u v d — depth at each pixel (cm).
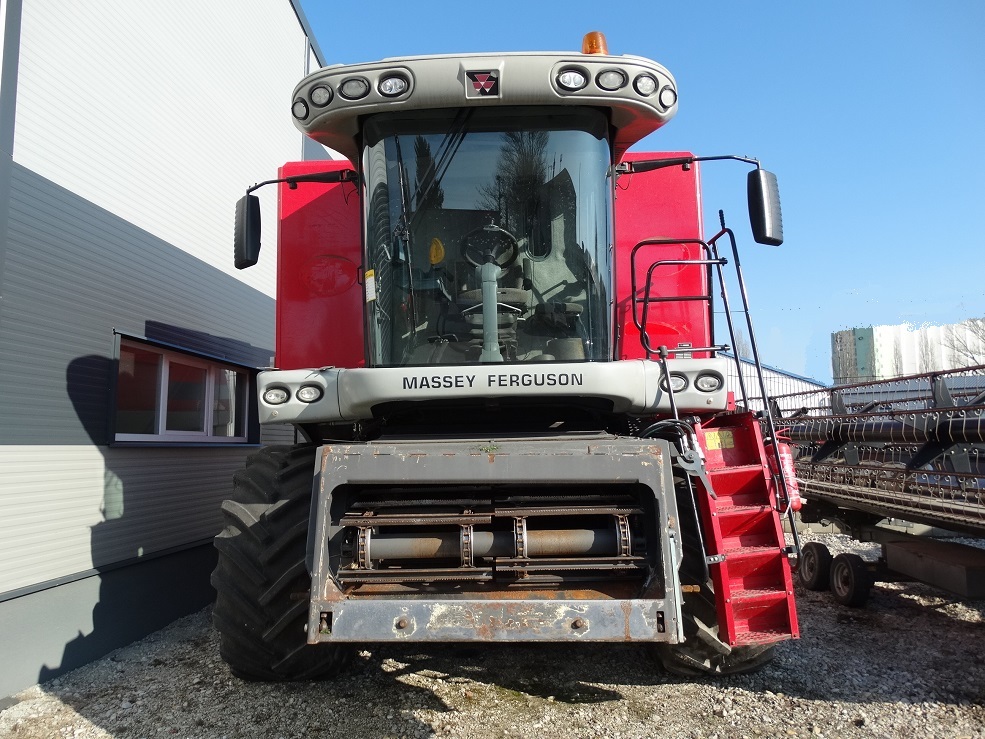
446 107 362
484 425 378
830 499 625
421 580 299
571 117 368
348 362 471
